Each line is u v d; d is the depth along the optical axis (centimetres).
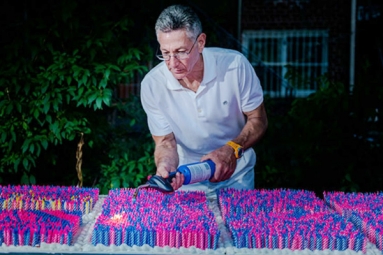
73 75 418
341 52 1087
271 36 1099
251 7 1091
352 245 194
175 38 232
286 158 459
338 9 1082
